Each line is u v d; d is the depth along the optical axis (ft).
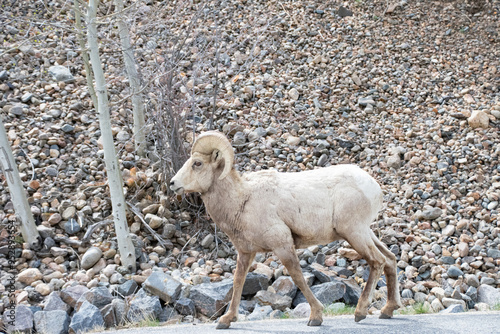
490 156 30.07
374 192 15.62
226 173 15.06
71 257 23.82
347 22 41.60
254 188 15.55
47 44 36.96
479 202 27.17
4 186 26.58
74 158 29.01
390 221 25.96
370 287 15.47
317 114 32.86
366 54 38.45
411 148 30.89
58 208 25.49
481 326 13.96
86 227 25.25
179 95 27.76
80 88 34.19
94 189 26.84
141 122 28.94
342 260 23.68
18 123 30.68
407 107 34.30
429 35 41.01
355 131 31.99
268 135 31.24
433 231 25.76
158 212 26.08
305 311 19.48
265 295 20.63
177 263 24.13
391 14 43.14
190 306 19.95
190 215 26.66
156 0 39.09
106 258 23.50
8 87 33.32
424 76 36.94
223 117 31.91
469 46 39.93
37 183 26.76
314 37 39.55
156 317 19.71
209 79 33.35
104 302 20.18
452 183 28.48
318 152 30.09
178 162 26.13
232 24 39.81
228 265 23.72
